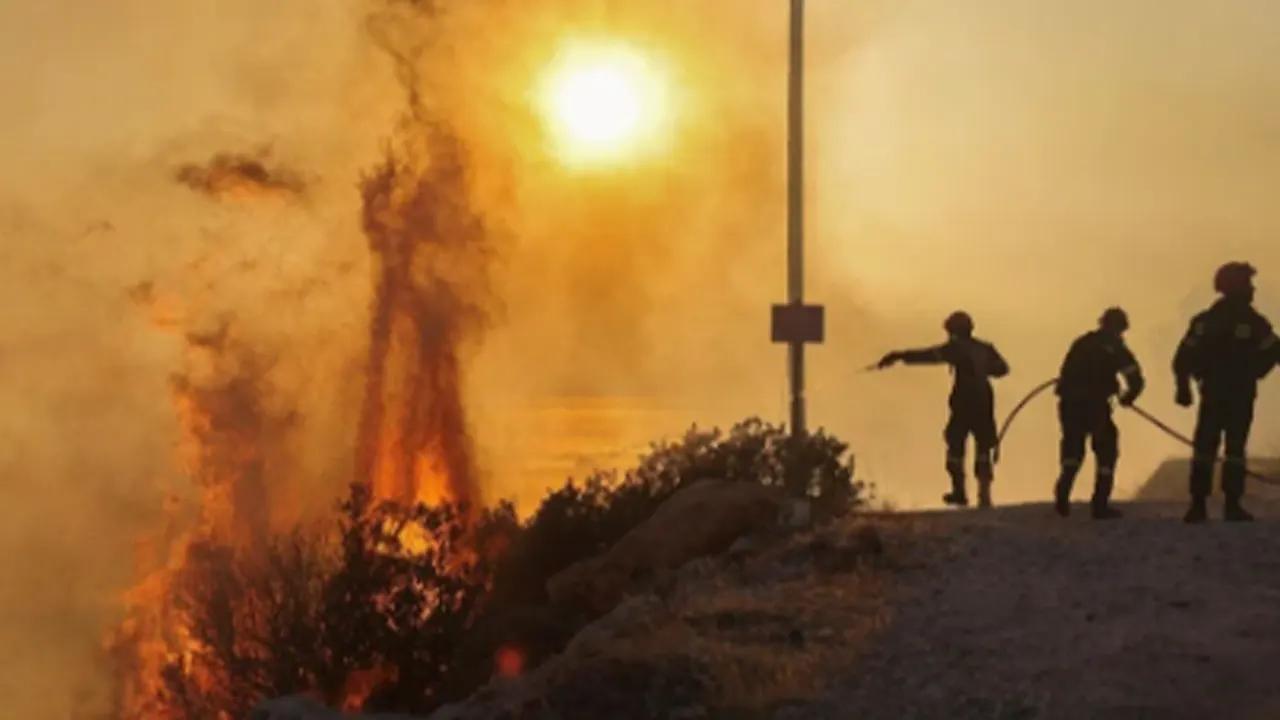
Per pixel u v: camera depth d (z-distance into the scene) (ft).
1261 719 32.65
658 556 52.42
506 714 39.01
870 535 49.08
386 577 52.60
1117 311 54.08
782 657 39.27
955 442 60.49
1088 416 53.78
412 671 51.60
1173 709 33.68
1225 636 37.78
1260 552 46.19
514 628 50.96
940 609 42.29
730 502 53.93
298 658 52.13
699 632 42.22
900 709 35.70
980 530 51.42
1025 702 34.94
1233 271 51.42
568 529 59.36
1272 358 51.13
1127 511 56.13
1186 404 51.44
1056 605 41.65
